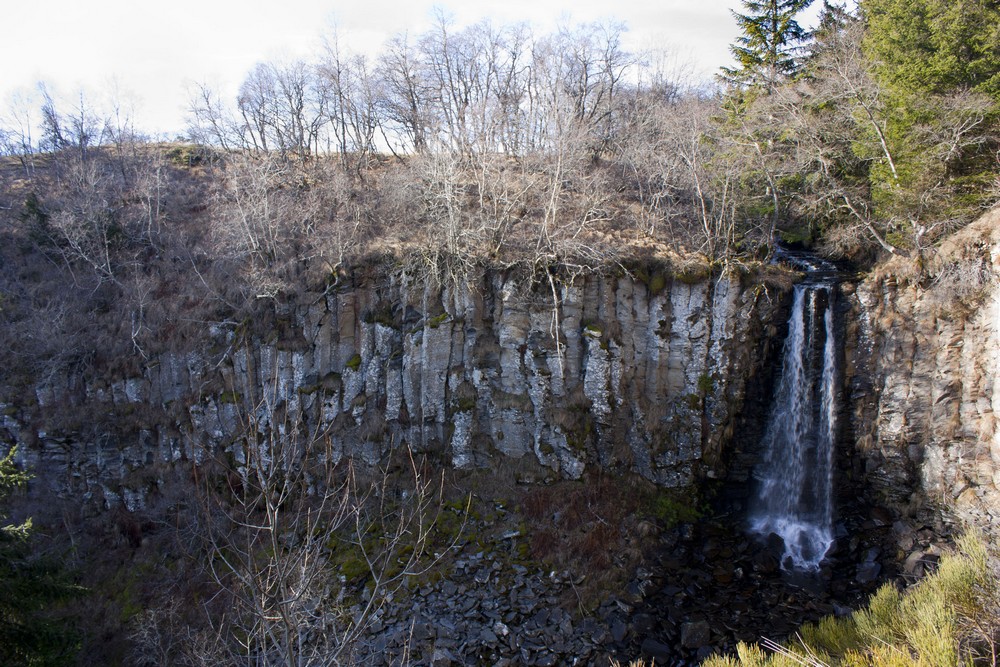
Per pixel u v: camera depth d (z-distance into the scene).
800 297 27.36
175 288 31.64
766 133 32.09
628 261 27.92
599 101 44.59
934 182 25.17
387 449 28.69
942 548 22.45
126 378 29.36
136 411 29.30
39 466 28.67
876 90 26.59
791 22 36.56
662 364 27.70
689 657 19.80
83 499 28.69
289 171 39.38
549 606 22.33
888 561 23.20
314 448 28.34
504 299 28.25
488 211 30.69
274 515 8.60
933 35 25.56
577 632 21.22
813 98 30.28
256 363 29.22
